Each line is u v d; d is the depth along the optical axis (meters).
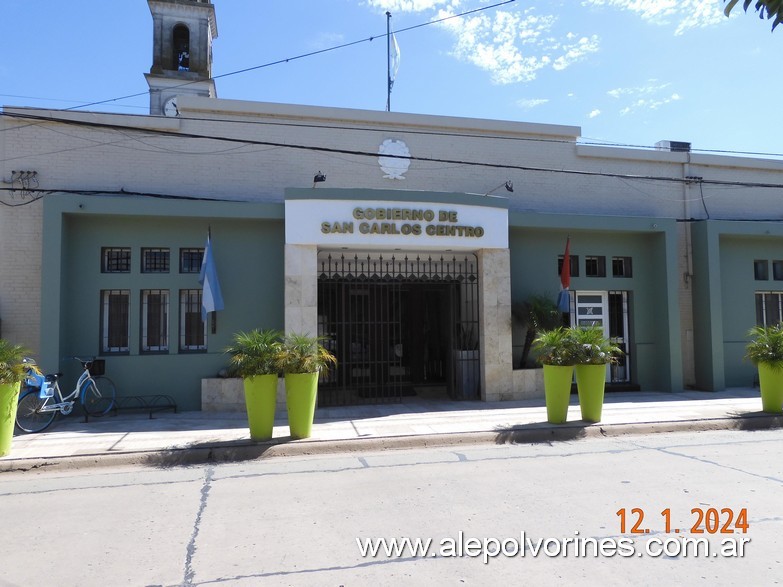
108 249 11.77
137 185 12.13
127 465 7.97
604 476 6.79
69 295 11.36
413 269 13.52
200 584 4.05
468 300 13.84
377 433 9.25
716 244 14.60
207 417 10.92
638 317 14.45
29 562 4.50
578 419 10.36
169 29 29.75
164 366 11.61
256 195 12.68
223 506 5.90
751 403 12.24
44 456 7.93
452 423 10.09
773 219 16.00
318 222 11.55
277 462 8.01
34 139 11.77
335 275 12.49
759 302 15.55
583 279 14.09
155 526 5.32
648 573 4.12
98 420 10.70
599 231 13.98
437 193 12.08
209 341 11.77
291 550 4.65
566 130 14.70
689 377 14.90
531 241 13.76
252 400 8.77
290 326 11.36
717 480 6.55
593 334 10.08
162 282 11.75
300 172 12.95
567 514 5.40
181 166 12.39
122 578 4.18
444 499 5.95
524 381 12.66
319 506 5.82
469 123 14.03
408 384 14.32
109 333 11.75
